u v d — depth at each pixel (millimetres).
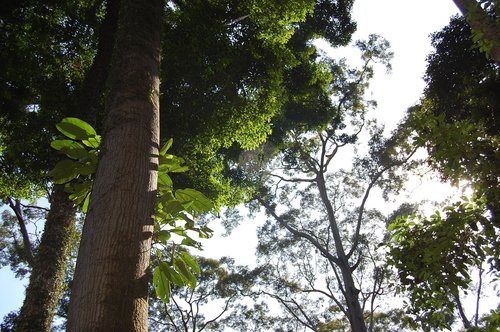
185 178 9109
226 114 9016
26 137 8648
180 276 2887
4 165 9133
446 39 12531
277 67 9391
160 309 21266
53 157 8484
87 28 9398
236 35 9273
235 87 9070
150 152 2775
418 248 3939
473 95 11008
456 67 12383
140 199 2492
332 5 14125
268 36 9680
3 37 8031
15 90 8195
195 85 8477
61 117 8719
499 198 3582
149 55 3311
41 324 5117
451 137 3650
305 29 13867
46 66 8883
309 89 13094
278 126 16344
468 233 3848
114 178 2514
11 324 10906
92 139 2830
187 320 21359
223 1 8992
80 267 2213
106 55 7902
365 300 21766
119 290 2070
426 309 4062
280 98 10102
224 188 9883
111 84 3150
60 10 9047
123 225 2322
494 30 3879
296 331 24172
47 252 5598
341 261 20078
